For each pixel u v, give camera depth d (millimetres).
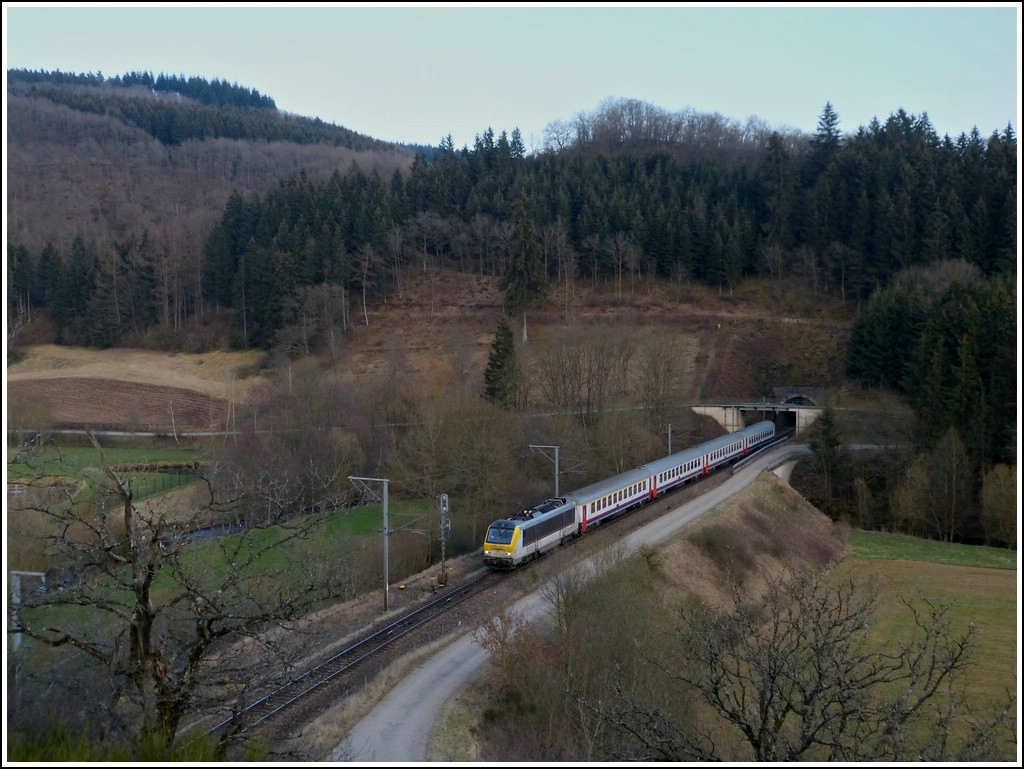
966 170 100375
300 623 29078
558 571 32688
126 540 15672
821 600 19391
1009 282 67188
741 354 94688
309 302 94312
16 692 14508
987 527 56531
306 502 49562
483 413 53875
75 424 72438
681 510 51219
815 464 69812
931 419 63781
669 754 16719
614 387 79500
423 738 21719
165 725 14992
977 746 15812
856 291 100875
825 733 17781
